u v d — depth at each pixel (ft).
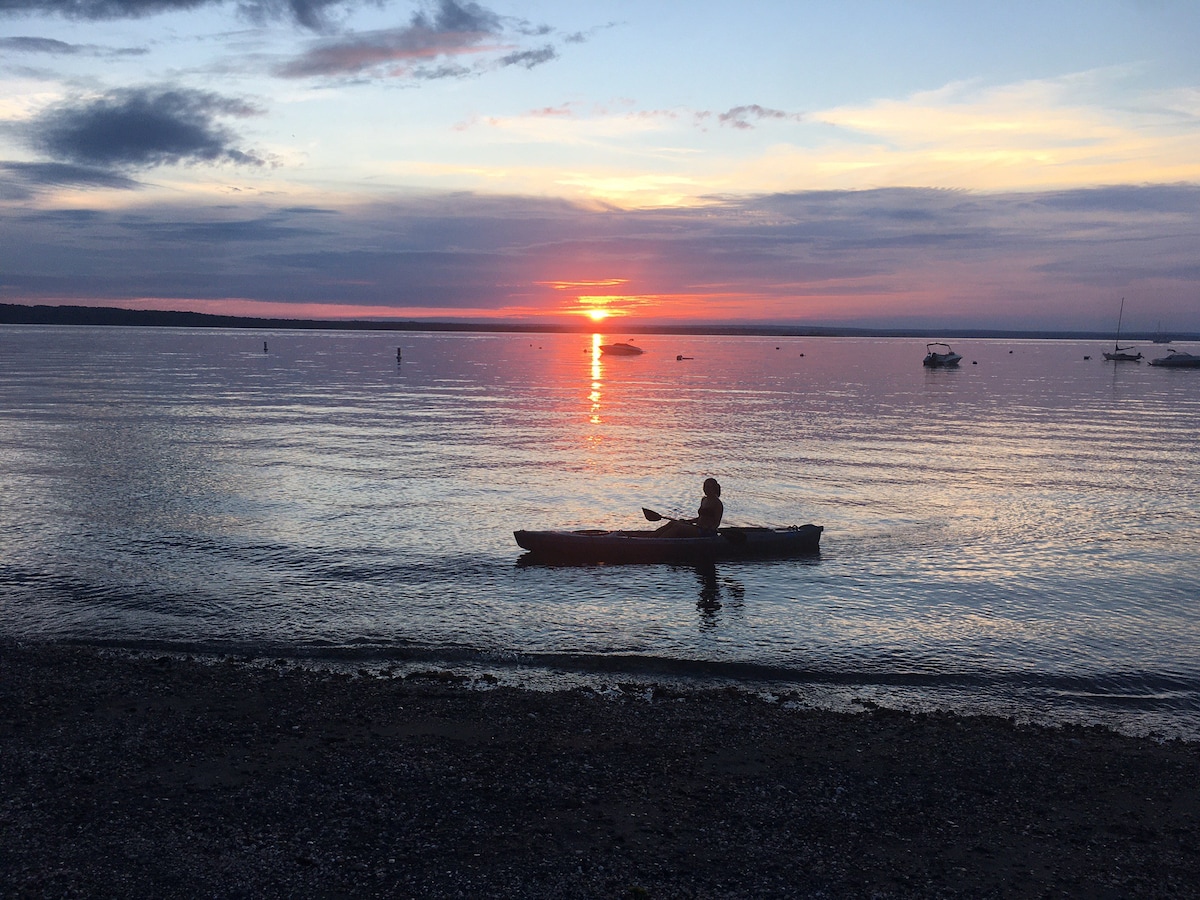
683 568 59.36
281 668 39.91
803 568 59.62
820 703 37.60
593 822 26.43
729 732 33.55
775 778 29.73
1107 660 43.19
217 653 41.83
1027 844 25.77
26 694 35.63
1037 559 62.23
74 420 145.07
